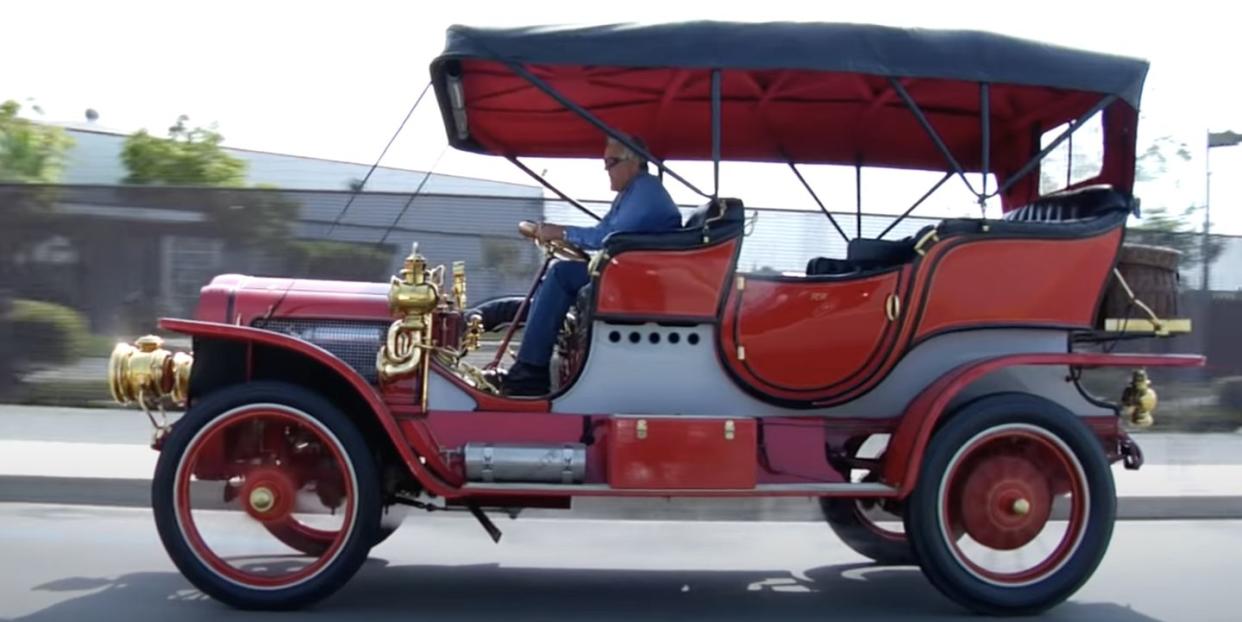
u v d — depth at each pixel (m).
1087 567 5.03
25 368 10.41
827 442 5.29
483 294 9.63
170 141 18.62
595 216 6.67
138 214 10.22
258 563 5.04
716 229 5.00
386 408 4.80
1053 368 5.32
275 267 10.00
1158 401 10.75
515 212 9.66
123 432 9.38
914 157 6.68
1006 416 5.00
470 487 4.76
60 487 7.60
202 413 4.76
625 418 4.80
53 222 10.31
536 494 4.79
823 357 5.09
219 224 10.10
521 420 5.01
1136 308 5.36
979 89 5.51
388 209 9.80
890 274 5.10
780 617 5.17
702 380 5.08
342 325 5.22
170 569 5.78
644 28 4.95
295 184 18.42
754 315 5.06
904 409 5.22
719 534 7.08
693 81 5.53
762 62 4.92
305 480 4.98
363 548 4.81
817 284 5.08
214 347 5.06
